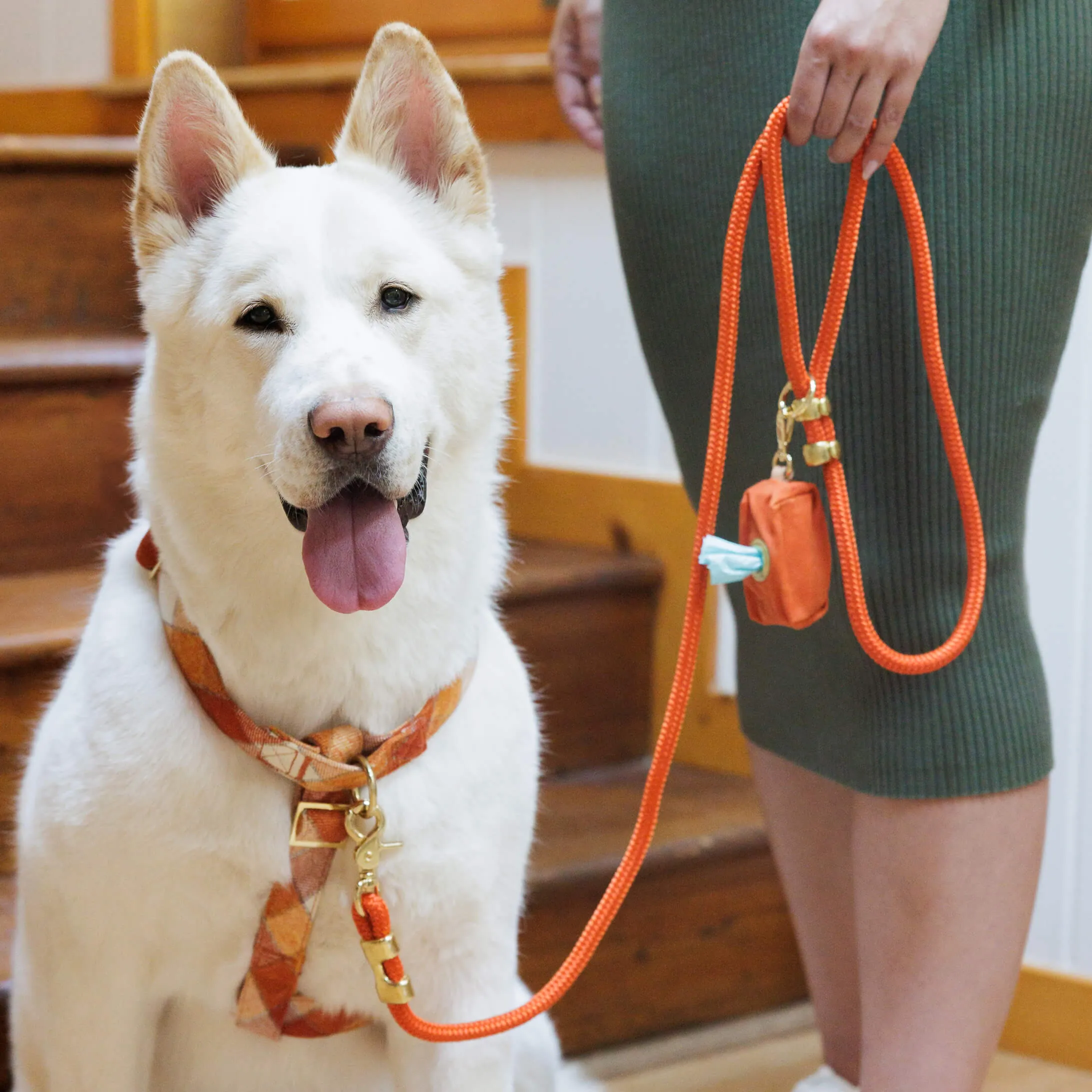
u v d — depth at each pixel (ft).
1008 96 4.25
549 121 8.64
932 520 4.51
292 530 4.13
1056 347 4.60
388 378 4.01
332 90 10.03
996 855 4.62
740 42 4.63
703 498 4.11
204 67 4.33
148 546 4.43
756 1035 7.27
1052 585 6.89
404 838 4.20
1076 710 6.88
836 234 4.45
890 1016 4.73
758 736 5.42
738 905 7.30
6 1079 5.54
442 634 4.31
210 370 4.20
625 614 8.29
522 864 4.56
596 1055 6.92
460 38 10.51
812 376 4.15
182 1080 4.73
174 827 4.04
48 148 8.51
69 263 8.77
